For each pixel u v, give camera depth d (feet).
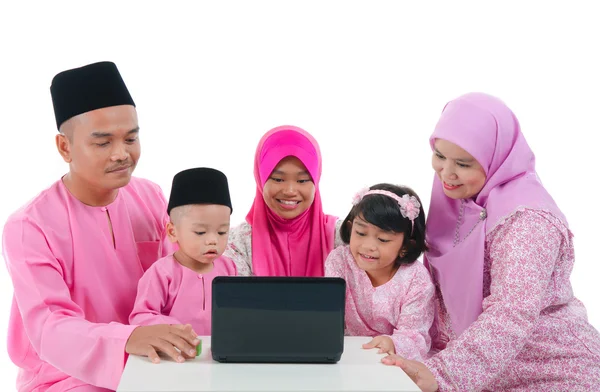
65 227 7.60
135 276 8.02
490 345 7.04
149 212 8.47
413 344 7.27
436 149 7.80
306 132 8.87
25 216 7.45
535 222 7.44
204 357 6.15
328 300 5.94
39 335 7.07
